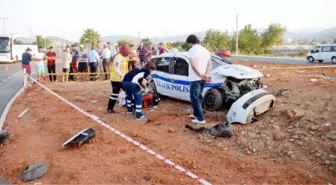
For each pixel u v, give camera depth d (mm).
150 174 4680
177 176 4617
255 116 6977
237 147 5719
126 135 6434
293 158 5164
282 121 6695
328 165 4871
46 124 7402
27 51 16031
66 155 5473
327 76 13070
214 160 5176
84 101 10133
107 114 8305
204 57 6742
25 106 9586
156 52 19906
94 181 4520
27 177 4645
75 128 6980
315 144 5504
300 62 30812
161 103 9539
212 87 8125
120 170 4844
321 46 29641
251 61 32812
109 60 16766
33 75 19578
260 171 4777
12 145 6082
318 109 7000
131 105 8312
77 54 16766
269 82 11023
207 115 7801
